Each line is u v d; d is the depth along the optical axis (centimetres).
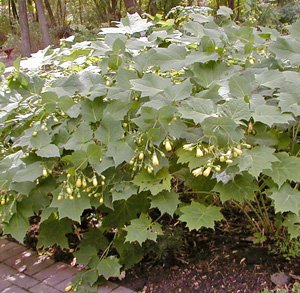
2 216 228
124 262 259
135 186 218
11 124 266
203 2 1069
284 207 200
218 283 237
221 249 266
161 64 239
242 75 231
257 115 204
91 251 260
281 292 215
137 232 221
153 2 1084
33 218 364
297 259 246
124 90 230
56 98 229
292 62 233
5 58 1541
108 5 1584
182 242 272
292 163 207
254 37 247
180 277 247
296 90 210
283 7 826
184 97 207
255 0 464
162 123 201
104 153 219
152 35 282
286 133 243
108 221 258
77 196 209
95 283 249
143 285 245
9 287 257
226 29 246
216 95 219
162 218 303
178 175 237
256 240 258
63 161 233
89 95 236
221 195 209
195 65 239
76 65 308
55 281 260
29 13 2038
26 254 306
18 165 230
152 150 211
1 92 265
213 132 189
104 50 255
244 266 247
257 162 191
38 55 304
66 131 233
